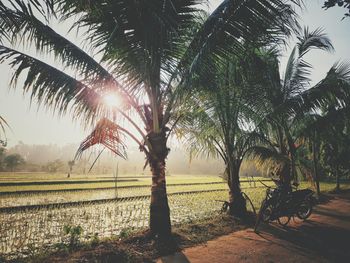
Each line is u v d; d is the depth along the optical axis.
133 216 11.59
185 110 7.53
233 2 4.88
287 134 11.38
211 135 9.80
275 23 4.80
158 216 6.67
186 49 6.15
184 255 5.66
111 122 6.40
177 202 15.99
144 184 32.91
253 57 6.56
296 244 6.58
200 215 11.31
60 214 11.93
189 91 6.03
